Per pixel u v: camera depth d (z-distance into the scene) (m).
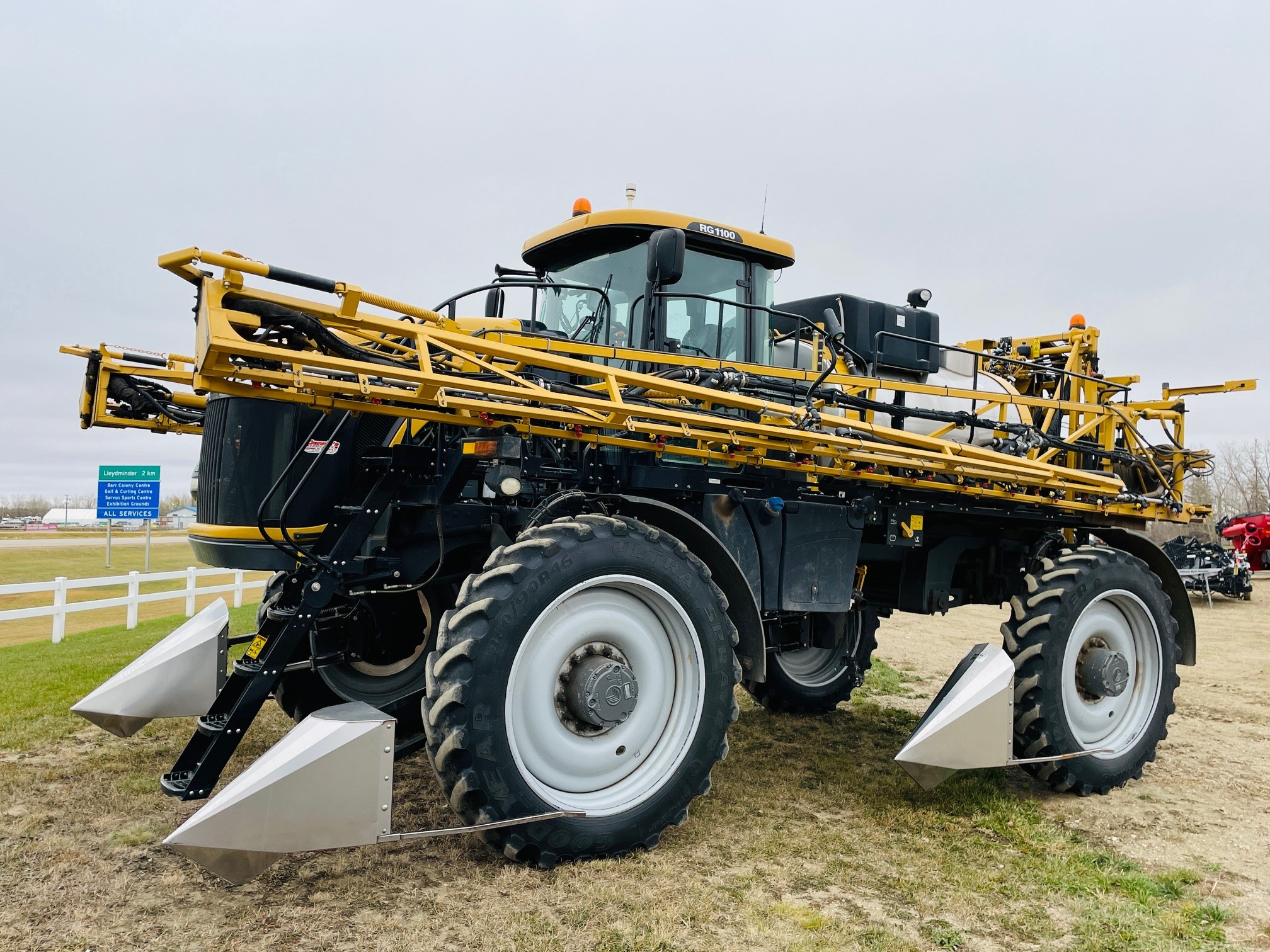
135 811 3.49
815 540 4.23
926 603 5.20
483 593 2.98
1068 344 6.68
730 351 4.54
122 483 15.78
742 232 4.50
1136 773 4.52
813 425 3.98
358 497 3.46
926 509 4.67
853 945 2.56
